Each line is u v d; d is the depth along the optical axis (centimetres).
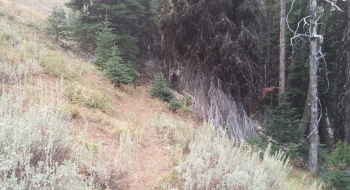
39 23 1591
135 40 1445
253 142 932
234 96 1112
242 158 560
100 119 659
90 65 1152
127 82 1099
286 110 1077
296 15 1855
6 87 599
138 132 657
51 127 366
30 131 333
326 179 884
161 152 611
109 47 1205
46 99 562
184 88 1219
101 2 1394
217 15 1079
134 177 455
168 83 1292
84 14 1430
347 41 1429
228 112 1042
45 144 340
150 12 1655
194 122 1006
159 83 1173
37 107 473
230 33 1059
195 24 1109
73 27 1366
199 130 761
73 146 412
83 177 362
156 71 1570
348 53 1416
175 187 432
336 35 1708
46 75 815
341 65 1492
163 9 1195
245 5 1073
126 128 643
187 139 699
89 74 1034
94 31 1424
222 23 1047
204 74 1122
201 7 1062
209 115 1034
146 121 827
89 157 407
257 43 1115
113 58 1099
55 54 1051
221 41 1049
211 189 425
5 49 849
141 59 1645
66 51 1285
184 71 1202
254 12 1111
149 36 1677
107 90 962
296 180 787
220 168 450
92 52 1450
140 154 562
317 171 1002
